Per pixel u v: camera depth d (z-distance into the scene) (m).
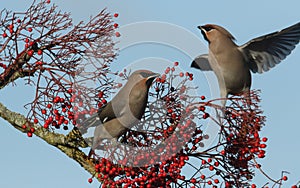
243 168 10.83
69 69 10.48
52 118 10.34
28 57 10.41
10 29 10.42
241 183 10.82
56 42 10.55
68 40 10.57
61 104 10.43
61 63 10.48
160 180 10.27
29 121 10.27
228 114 11.15
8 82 10.41
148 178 10.20
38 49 10.49
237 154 10.90
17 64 10.40
